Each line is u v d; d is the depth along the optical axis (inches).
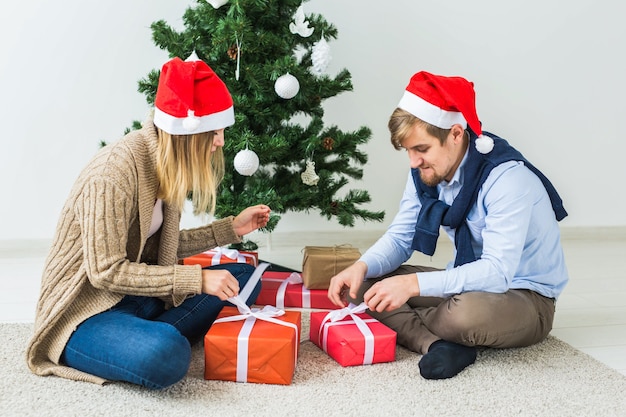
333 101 115.2
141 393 57.0
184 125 56.0
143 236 58.9
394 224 75.8
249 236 115.0
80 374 58.7
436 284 63.7
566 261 112.2
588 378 63.6
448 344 65.1
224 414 54.1
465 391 59.8
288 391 58.7
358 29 113.9
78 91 107.0
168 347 54.1
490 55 120.0
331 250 84.0
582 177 128.0
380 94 116.7
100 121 108.4
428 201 71.0
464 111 61.2
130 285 56.4
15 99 105.1
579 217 129.5
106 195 55.5
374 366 65.0
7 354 64.6
